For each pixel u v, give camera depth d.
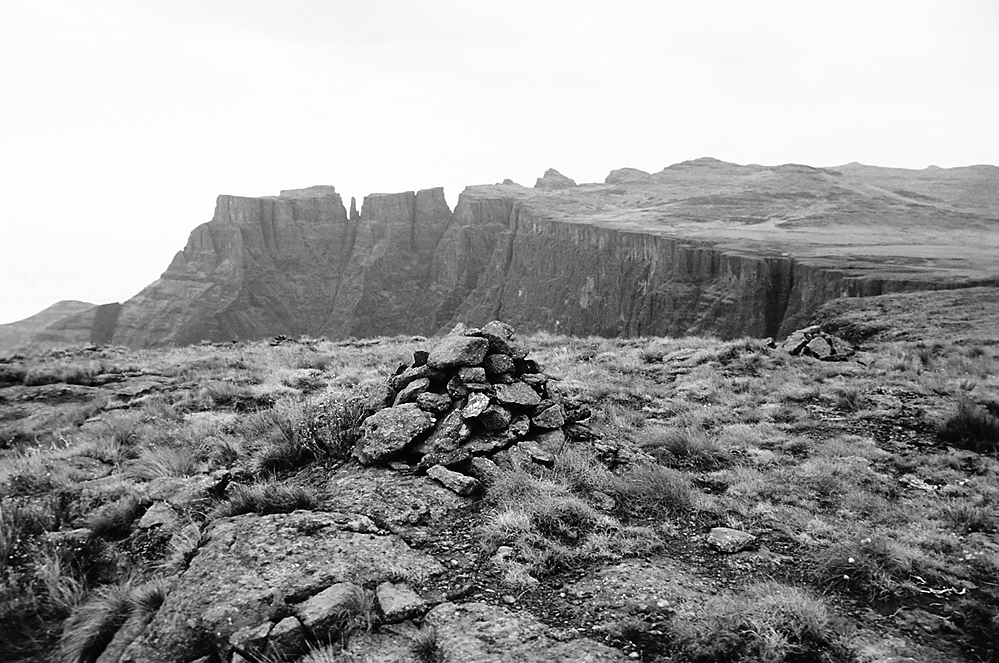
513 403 9.56
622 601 5.87
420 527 7.21
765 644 5.18
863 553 6.88
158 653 5.08
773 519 8.05
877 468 10.33
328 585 5.76
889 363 18.38
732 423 12.91
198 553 6.41
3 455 10.45
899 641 5.43
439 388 9.89
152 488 8.12
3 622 5.76
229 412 12.43
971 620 5.77
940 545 7.37
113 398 14.34
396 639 5.18
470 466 8.50
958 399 13.27
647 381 16.75
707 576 6.54
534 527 7.19
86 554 6.81
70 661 5.36
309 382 15.57
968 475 9.99
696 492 8.71
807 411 13.62
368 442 8.79
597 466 9.02
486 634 5.22
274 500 7.51
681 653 5.12
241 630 5.11
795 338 21.36
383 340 27.69
